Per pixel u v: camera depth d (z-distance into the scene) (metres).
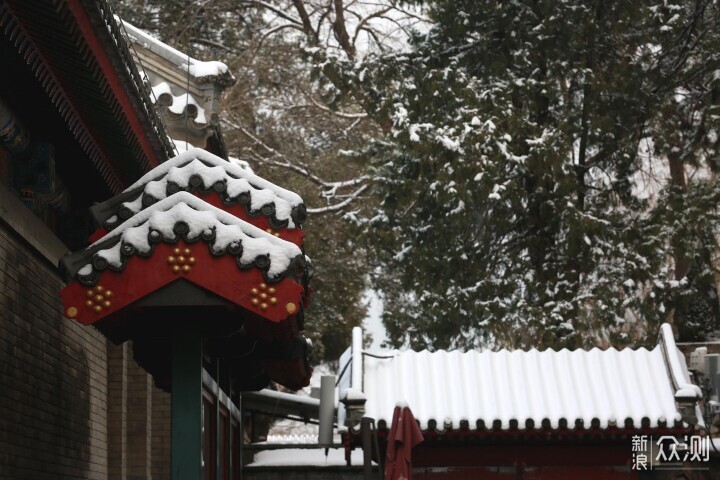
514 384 21.23
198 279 10.34
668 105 38.12
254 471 30.36
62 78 11.88
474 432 20.59
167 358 12.55
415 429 17.95
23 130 13.04
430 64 38.53
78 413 15.79
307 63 42.81
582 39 36.16
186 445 10.91
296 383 17.62
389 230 38.06
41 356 13.70
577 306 34.19
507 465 20.98
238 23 46.53
